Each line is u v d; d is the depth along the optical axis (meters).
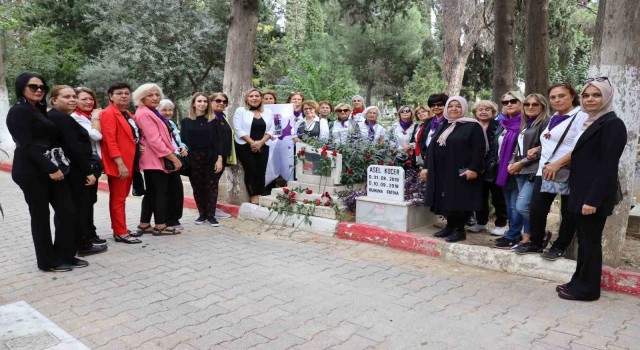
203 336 3.30
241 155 7.00
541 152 4.27
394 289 4.18
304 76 13.23
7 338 3.25
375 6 13.36
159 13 15.23
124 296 4.02
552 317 3.59
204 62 16.72
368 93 26.66
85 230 5.02
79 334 3.33
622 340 3.22
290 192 6.47
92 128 5.21
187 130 6.41
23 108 4.23
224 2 16.50
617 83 4.16
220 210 7.20
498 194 5.59
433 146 5.14
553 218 6.40
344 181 6.52
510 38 8.95
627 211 4.26
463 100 5.02
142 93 5.63
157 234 5.98
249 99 6.86
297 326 3.46
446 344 3.19
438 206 5.16
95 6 16.50
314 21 31.70
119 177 5.38
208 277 4.48
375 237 5.57
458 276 4.51
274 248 5.47
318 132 7.14
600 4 4.37
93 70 15.96
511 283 4.31
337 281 4.38
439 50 24.55
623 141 3.55
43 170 4.33
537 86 8.28
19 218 6.96
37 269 4.70
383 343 3.21
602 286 4.13
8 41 17.98
